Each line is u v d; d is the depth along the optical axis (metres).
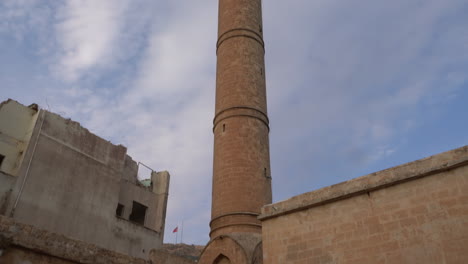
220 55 28.94
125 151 32.00
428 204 13.27
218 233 22.72
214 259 21.89
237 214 22.61
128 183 32.94
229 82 27.16
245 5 30.19
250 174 23.91
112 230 28.48
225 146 25.03
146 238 31.19
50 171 25.44
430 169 13.49
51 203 24.84
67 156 26.92
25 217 23.08
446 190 13.09
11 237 13.59
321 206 15.78
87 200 27.31
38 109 26.94
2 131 24.44
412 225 13.33
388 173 14.51
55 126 26.86
